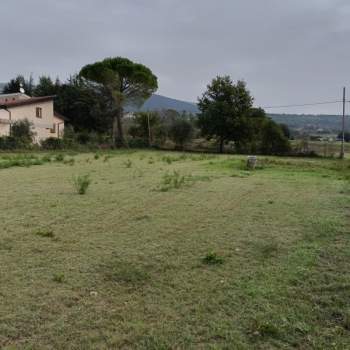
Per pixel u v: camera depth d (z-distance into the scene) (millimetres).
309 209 6324
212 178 10562
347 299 2922
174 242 4371
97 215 5641
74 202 6613
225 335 2412
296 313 2699
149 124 34719
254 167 14281
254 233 4789
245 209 6266
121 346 2297
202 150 33125
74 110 36188
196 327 2506
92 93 35625
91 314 2660
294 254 3973
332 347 2291
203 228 5000
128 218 5484
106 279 3270
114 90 33812
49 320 2572
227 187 8773
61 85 39000
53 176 10297
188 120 34562
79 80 36188
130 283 3193
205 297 2941
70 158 17406
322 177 11422
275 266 3623
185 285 3164
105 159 16812
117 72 33500
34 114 29031
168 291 3047
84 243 4270
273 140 29734
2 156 17688
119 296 2947
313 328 2500
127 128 37094
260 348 2281
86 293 2988
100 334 2414
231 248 4180
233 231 4871
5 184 8703
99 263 3648
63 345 2293
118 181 9492
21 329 2455
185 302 2855
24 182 9062
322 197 7543
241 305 2814
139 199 6996
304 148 29547
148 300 2885
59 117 32656
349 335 2428
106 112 35312
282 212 6062
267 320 2586
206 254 3961
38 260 3709
